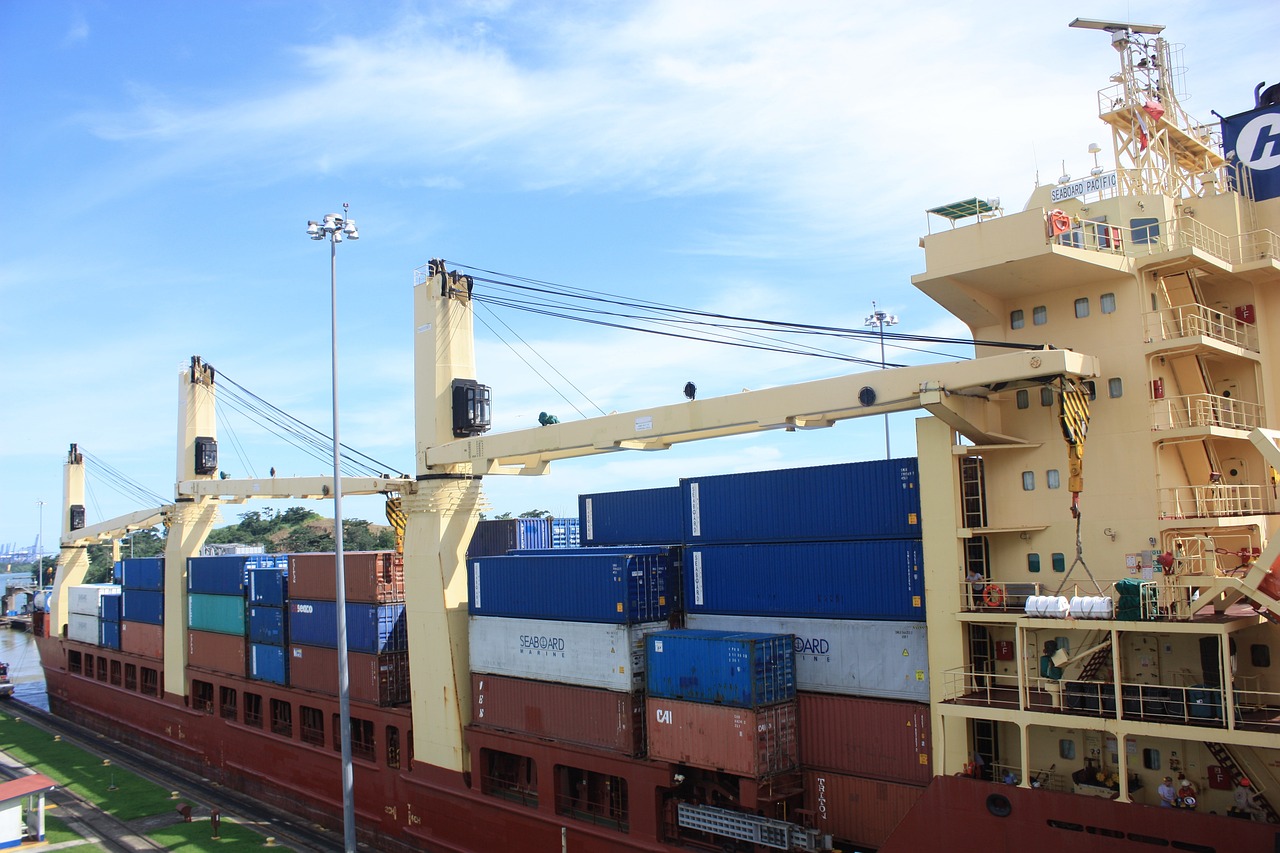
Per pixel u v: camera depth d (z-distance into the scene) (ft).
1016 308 74.13
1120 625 58.39
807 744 77.51
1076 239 68.44
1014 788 60.95
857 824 73.56
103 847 113.80
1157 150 78.18
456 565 107.24
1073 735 65.41
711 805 79.30
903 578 73.56
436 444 108.37
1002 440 71.51
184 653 164.25
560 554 93.20
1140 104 77.36
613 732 85.71
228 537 561.43
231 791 143.84
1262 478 69.00
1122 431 66.59
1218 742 56.90
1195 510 67.41
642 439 92.43
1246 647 61.82
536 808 93.50
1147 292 67.82
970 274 68.80
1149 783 61.62
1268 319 71.82
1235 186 75.77
